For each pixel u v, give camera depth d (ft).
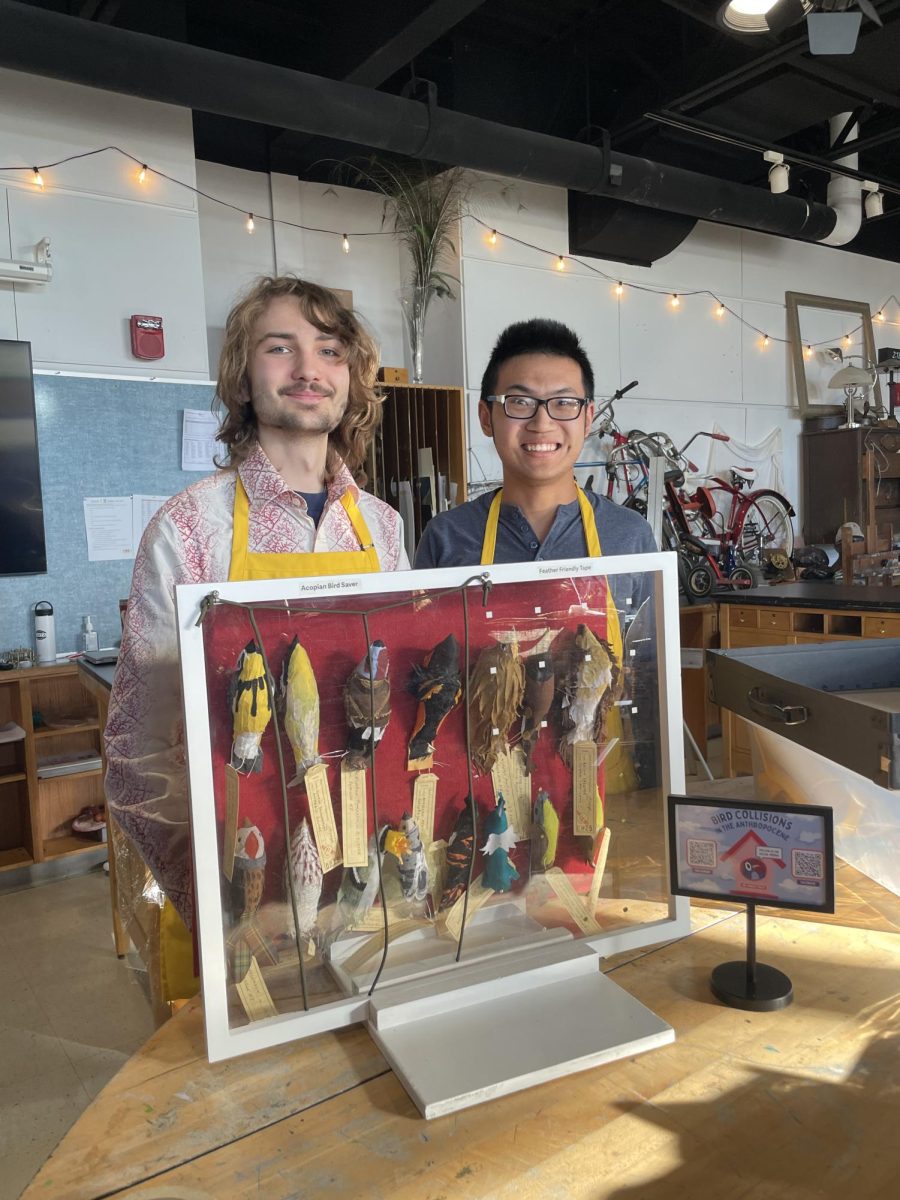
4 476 11.48
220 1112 2.37
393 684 2.69
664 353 20.07
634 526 5.51
